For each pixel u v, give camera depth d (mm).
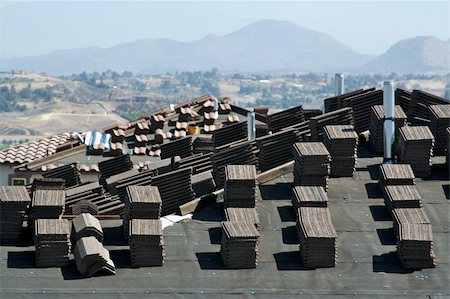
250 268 37375
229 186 40625
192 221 41062
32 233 39031
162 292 35688
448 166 44562
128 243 38844
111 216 42344
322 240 37344
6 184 78875
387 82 45406
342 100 53406
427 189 43188
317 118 47188
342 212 41562
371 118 48000
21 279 36188
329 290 36094
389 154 45406
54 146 87188
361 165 45594
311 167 41875
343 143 44312
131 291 35688
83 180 75312
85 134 84438
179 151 60719
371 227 40375
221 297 35500
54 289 35625
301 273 37156
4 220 38781
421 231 37688
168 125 87000
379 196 42750
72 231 38781
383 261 38000
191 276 36812
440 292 36062
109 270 36594
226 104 89625
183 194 42281
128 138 85125
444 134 46594
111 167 60250
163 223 40844
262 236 39625
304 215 38594
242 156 44656
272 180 44344
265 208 41750
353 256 38281
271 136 45688
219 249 38844
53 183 44875
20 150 85125
